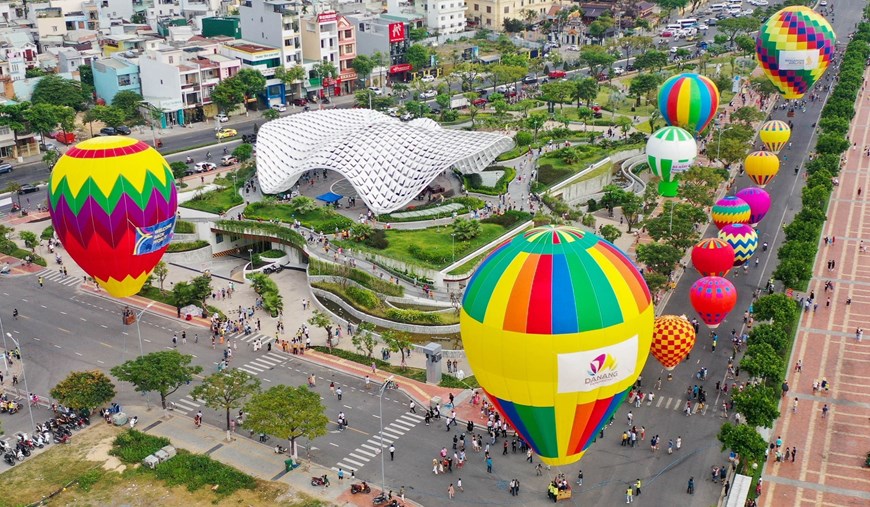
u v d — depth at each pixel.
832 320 168.38
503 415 108.50
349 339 163.62
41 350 161.25
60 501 120.69
